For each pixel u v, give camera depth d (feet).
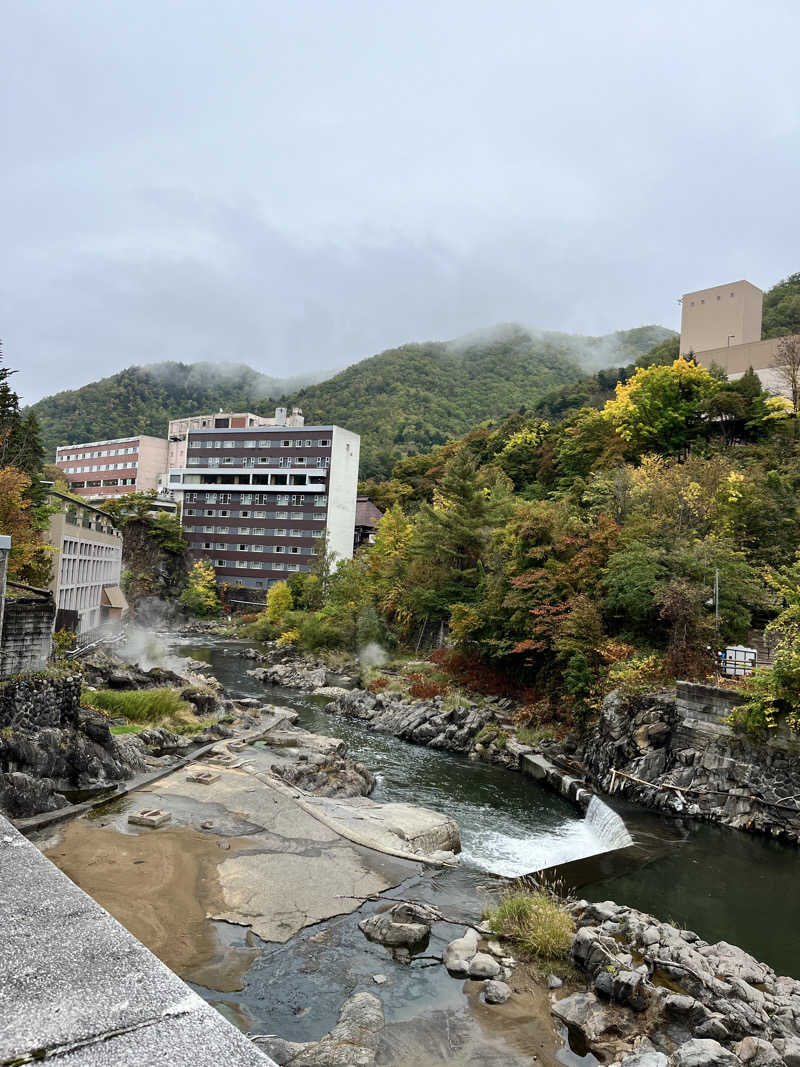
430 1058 34.35
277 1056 32.65
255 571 338.75
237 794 74.18
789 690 81.25
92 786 73.10
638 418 201.57
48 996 8.32
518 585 131.44
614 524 130.00
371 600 220.64
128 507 347.77
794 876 67.05
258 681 179.93
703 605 110.63
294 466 337.93
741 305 253.03
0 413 160.56
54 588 152.76
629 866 68.03
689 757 90.79
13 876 11.78
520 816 86.38
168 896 49.21
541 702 126.72
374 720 135.13
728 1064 33.27
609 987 40.01
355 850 61.36
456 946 44.86
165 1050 7.54
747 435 189.78
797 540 133.90
